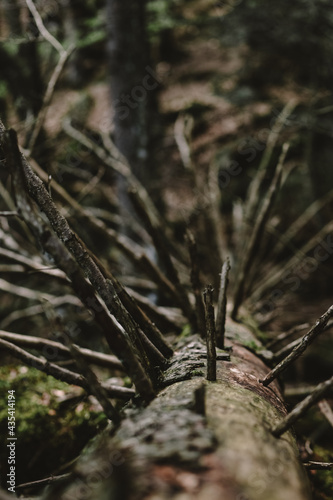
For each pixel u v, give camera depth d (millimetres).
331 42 4875
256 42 6000
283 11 5145
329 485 1714
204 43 6555
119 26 3385
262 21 5473
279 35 5406
